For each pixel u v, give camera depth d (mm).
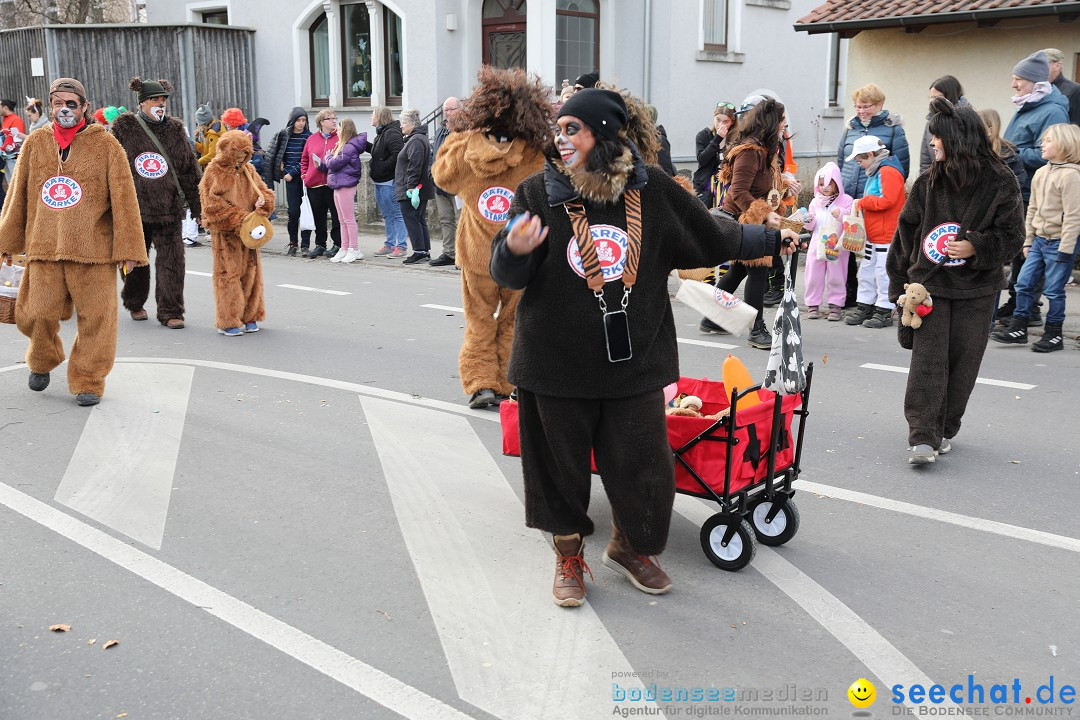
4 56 19609
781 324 4066
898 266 5379
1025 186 8906
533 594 3926
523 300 3699
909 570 4113
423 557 4262
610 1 16156
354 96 17797
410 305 10234
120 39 18656
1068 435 5840
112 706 3193
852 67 13781
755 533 4391
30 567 4188
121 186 6336
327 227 15148
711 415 4594
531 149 5848
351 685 3299
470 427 6062
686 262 3748
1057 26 11922
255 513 4746
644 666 3398
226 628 3676
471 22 16250
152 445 5746
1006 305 8680
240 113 12344
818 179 9180
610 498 3779
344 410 6441
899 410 6363
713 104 17344
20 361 7770
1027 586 3969
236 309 8727
